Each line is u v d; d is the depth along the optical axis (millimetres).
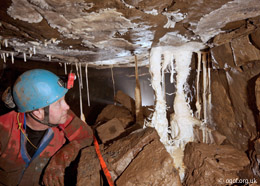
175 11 854
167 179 1062
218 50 1363
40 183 1432
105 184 1207
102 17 911
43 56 2031
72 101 5863
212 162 1223
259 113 1097
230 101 1409
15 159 1353
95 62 2510
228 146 1385
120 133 1857
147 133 1338
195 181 1212
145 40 1329
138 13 865
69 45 1466
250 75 1188
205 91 1677
